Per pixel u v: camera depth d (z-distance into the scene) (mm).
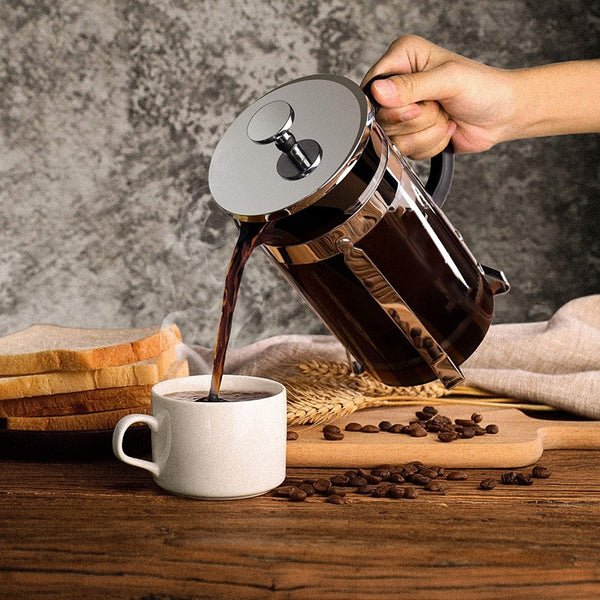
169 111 2289
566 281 2328
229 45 2258
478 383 1253
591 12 2232
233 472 904
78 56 2266
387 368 961
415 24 2248
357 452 1033
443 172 1065
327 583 716
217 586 713
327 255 859
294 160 834
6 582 718
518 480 973
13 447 1044
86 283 2350
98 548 785
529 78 1187
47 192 2316
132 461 921
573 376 1229
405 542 800
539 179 2291
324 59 2266
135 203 2320
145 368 1064
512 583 716
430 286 909
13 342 1314
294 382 1176
